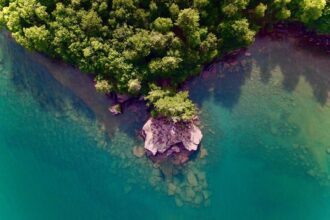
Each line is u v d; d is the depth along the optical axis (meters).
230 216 56.72
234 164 56.78
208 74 55.53
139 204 56.84
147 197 56.75
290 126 56.16
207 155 56.41
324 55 55.16
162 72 50.91
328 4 49.72
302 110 55.91
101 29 49.88
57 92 57.03
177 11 48.66
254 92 55.84
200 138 55.47
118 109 55.22
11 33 55.03
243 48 55.16
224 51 53.97
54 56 54.72
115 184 57.03
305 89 55.62
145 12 49.28
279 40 55.19
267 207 56.78
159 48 49.75
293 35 54.97
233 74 55.62
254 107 56.00
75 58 52.19
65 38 50.50
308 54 55.25
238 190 56.84
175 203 56.50
